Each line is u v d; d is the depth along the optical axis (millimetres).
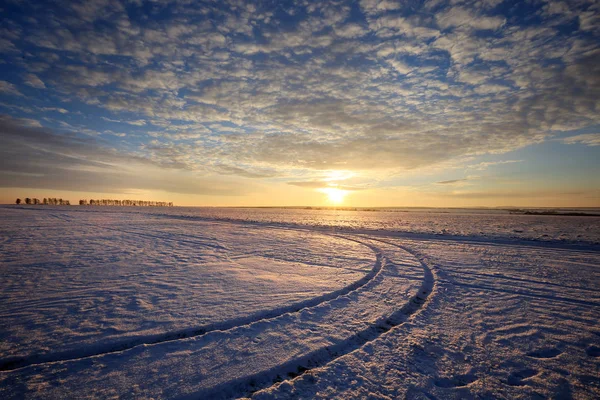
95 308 4797
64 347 3488
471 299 5719
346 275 7469
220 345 3652
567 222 31938
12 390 2670
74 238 13562
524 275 7641
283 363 3287
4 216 27906
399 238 16156
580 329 4363
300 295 5730
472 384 2992
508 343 3906
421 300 5668
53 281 6340
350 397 2740
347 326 4348
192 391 2744
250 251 11055
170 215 38281
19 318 4316
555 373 3225
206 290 5930
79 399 2582
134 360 3248
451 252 11305
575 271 8109
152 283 6375
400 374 3141
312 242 14070
